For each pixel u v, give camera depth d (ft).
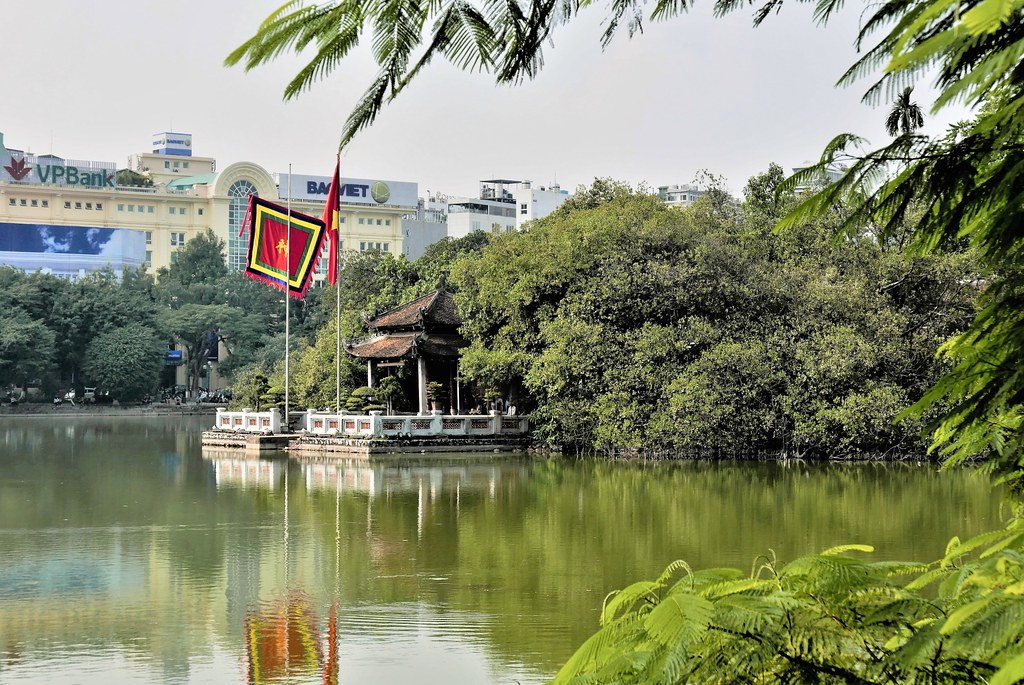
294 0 10.82
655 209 168.14
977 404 11.93
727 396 146.82
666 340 152.15
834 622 11.69
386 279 230.27
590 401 160.25
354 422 169.99
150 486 128.16
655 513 100.12
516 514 101.65
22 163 516.32
